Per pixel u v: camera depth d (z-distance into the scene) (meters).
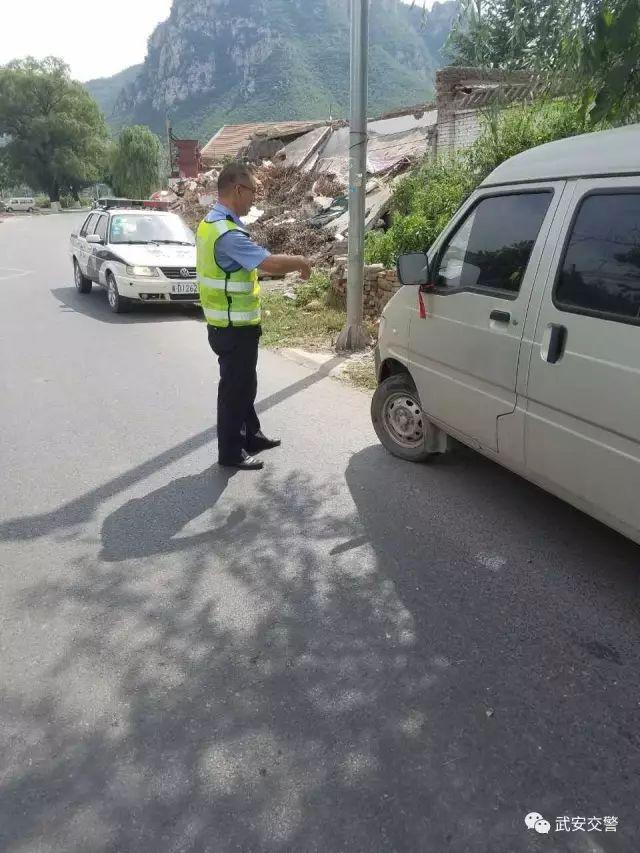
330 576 3.37
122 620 3.03
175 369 7.32
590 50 3.88
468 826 2.05
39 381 6.84
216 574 3.40
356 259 7.52
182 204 25.89
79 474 4.61
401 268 3.92
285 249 14.12
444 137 13.62
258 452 4.97
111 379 6.92
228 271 4.23
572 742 2.36
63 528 3.86
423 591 3.25
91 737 2.39
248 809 2.11
